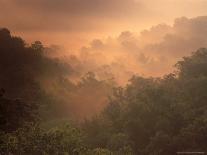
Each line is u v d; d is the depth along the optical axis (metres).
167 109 82.94
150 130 82.19
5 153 49.84
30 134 53.34
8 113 70.06
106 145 78.50
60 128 58.38
